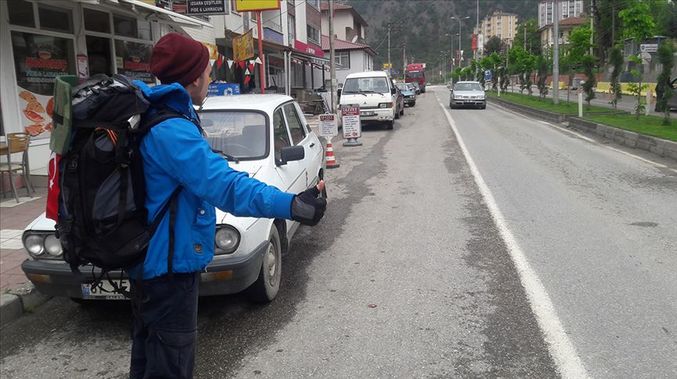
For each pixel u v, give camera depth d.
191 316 2.44
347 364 3.84
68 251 2.32
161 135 2.25
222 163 2.30
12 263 5.88
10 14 9.80
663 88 16.58
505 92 49.56
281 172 5.48
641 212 7.63
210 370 3.82
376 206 8.41
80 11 11.54
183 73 2.52
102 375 3.88
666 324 4.27
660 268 5.47
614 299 4.75
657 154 13.10
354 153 14.49
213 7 15.54
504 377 3.61
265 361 3.91
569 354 3.86
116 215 2.27
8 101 9.74
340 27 63.25
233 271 4.21
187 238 2.34
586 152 13.57
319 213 2.29
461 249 6.21
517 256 5.90
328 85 45.16
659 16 42.59
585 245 6.23
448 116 26.50
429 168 11.69
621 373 3.61
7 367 4.04
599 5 48.91
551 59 38.31
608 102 31.27
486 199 8.60
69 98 2.22
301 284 5.33
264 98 6.59
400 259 5.95
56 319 4.82
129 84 2.36
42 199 8.85
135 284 2.36
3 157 9.77
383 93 20.34
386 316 4.56
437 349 4.00
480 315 4.52
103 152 2.24
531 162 12.11
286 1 33.16
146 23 14.29
